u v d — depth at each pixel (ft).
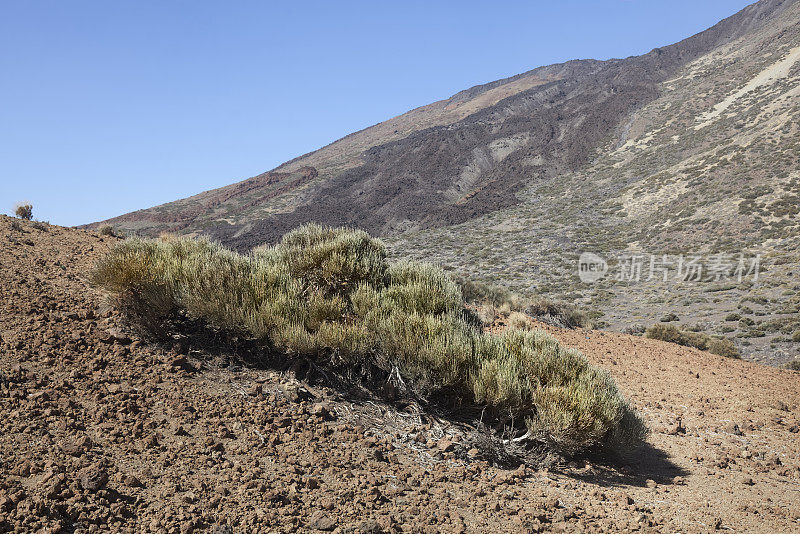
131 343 21.35
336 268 27.22
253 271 25.80
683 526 15.88
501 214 360.48
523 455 19.85
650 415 29.27
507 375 21.12
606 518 15.80
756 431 28.37
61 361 18.75
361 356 22.62
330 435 18.29
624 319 134.62
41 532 10.62
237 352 22.35
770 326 106.93
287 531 12.35
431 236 323.16
